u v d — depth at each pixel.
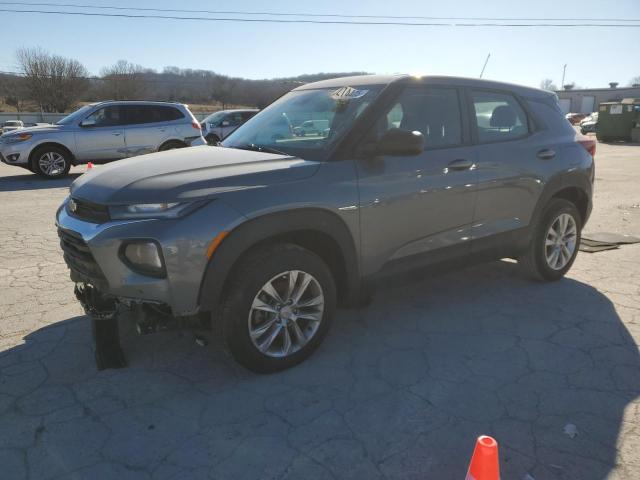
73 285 4.65
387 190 3.37
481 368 3.26
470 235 3.96
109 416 2.76
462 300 4.36
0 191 10.09
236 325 2.92
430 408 2.83
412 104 3.65
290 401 2.89
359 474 2.34
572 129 4.82
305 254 3.09
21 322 3.88
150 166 3.17
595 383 3.08
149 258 2.69
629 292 4.55
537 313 4.09
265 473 2.35
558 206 4.60
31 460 2.43
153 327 2.93
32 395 2.95
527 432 2.63
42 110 61.03
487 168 3.94
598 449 2.51
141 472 2.36
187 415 2.77
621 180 11.79
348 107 3.51
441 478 2.32
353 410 2.81
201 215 2.72
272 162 3.16
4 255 5.57
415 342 3.61
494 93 4.21
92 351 3.45
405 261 3.60
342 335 3.71
